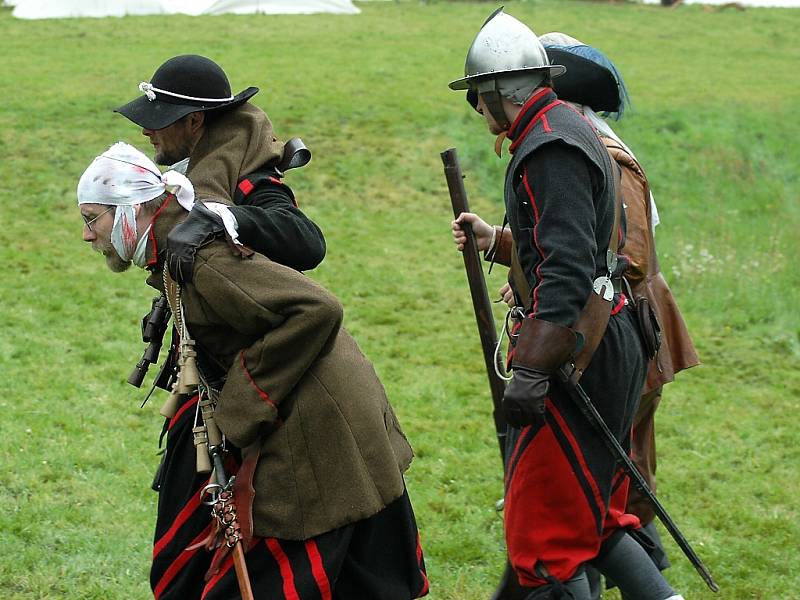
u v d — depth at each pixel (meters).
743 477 18.08
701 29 73.50
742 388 23.03
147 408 19.83
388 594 10.26
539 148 10.30
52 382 20.81
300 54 56.28
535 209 10.33
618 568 10.99
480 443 19.06
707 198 40.12
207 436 9.93
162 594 10.38
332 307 9.52
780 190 41.81
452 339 25.55
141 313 25.70
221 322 9.80
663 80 56.44
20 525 14.47
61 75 48.72
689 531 15.84
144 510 15.35
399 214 35.97
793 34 73.56
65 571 13.38
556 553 10.70
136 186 10.03
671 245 34.28
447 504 16.22
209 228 9.67
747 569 14.53
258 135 10.48
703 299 29.17
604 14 76.12
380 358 23.94
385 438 10.16
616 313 10.90
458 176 12.80
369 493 9.91
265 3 71.19
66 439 17.88
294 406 9.81
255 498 9.80
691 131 46.06
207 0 71.62
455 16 72.00
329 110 44.94
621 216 11.23
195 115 10.46
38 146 38.44
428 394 21.67
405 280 29.77
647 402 12.72
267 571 9.85
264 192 10.24
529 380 10.14
